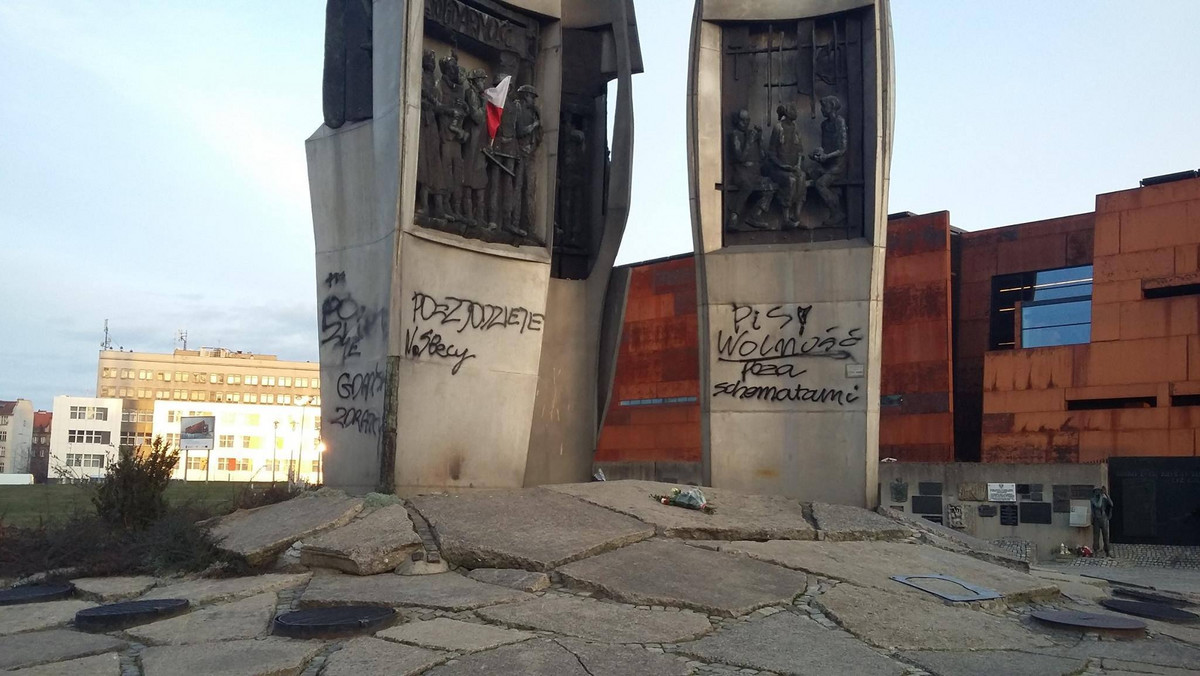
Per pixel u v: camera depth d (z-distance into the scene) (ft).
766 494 47.21
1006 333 118.42
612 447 134.82
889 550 35.60
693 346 129.59
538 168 48.42
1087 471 77.87
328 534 32.27
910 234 117.80
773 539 35.70
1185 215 99.25
